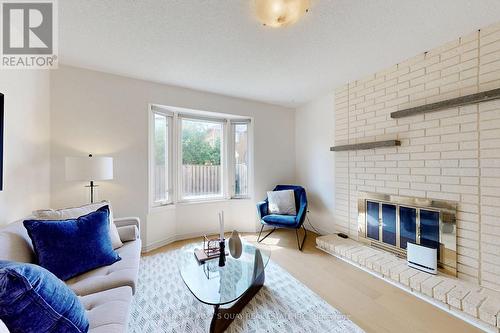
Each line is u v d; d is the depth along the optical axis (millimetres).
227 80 2814
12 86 1748
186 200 3363
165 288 1944
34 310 754
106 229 1617
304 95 3402
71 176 2033
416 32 1812
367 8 1526
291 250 2838
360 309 1688
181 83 2912
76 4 1501
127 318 1063
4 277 716
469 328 1487
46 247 1319
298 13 1536
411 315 1619
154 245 2887
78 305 912
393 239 2414
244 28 1756
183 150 3373
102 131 2557
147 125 2811
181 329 1476
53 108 2340
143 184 2777
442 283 1805
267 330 1475
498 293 1651
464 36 1863
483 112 1767
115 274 1396
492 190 1721
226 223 3609
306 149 3777
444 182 2000
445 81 1985
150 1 1471
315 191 3582
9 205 1694
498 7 1521
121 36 1872
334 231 3199
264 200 3656
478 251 1793
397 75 2357
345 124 2988
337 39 1908
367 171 2695
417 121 2195
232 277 1618
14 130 1771
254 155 3684
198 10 1554
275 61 2309
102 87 2559
